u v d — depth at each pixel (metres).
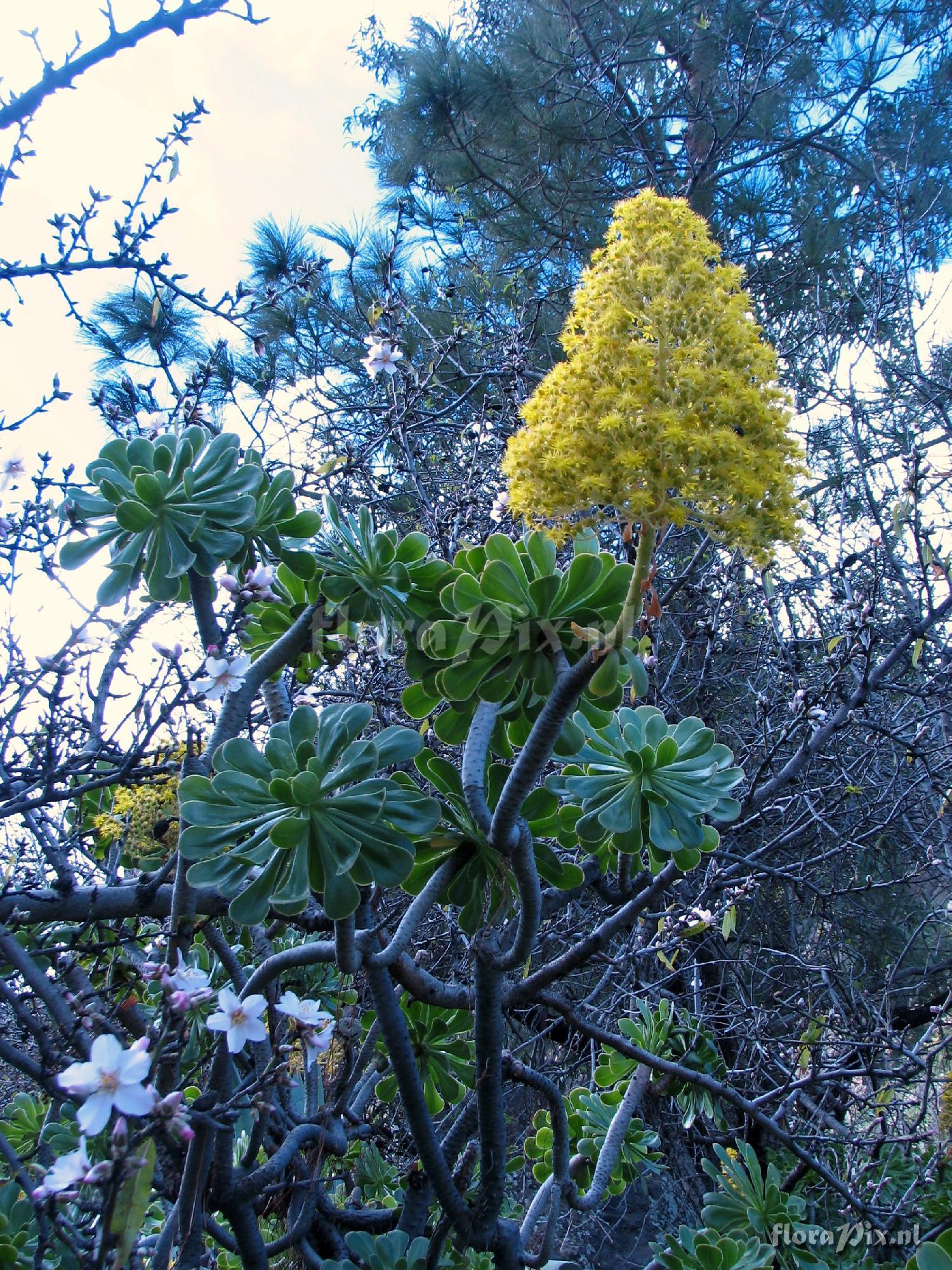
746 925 6.02
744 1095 4.37
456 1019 2.70
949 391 6.37
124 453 2.31
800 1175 3.21
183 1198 1.80
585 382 1.63
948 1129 3.24
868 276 7.45
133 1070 1.35
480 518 4.70
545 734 1.61
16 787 2.47
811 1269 2.76
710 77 8.45
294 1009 1.75
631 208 1.70
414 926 2.00
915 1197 3.23
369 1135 2.90
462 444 5.52
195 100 3.12
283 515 2.32
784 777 3.67
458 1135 2.33
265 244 7.09
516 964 1.90
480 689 2.02
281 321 6.88
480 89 8.43
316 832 1.89
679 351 1.61
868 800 5.59
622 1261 4.53
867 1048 4.08
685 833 2.21
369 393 6.93
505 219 8.69
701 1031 3.11
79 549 2.23
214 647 2.09
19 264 3.06
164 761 2.67
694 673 5.80
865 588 4.29
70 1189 1.43
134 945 2.67
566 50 8.55
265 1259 2.11
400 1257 2.20
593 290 1.68
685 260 1.64
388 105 9.17
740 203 8.01
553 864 2.40
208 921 2.24
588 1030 2.54
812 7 8.51
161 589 2.10
